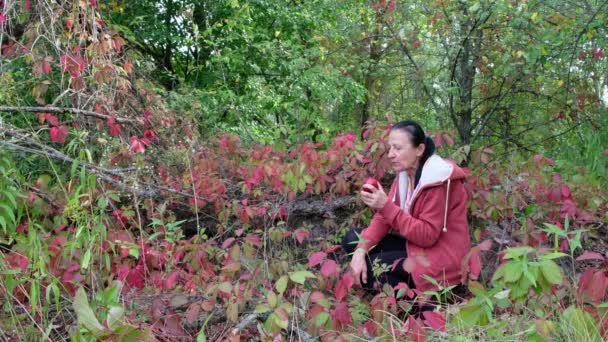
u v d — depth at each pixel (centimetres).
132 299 253
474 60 727
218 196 360
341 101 896
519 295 209
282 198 374
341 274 307
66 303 247
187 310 247
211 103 698
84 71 381
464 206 296
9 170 271
